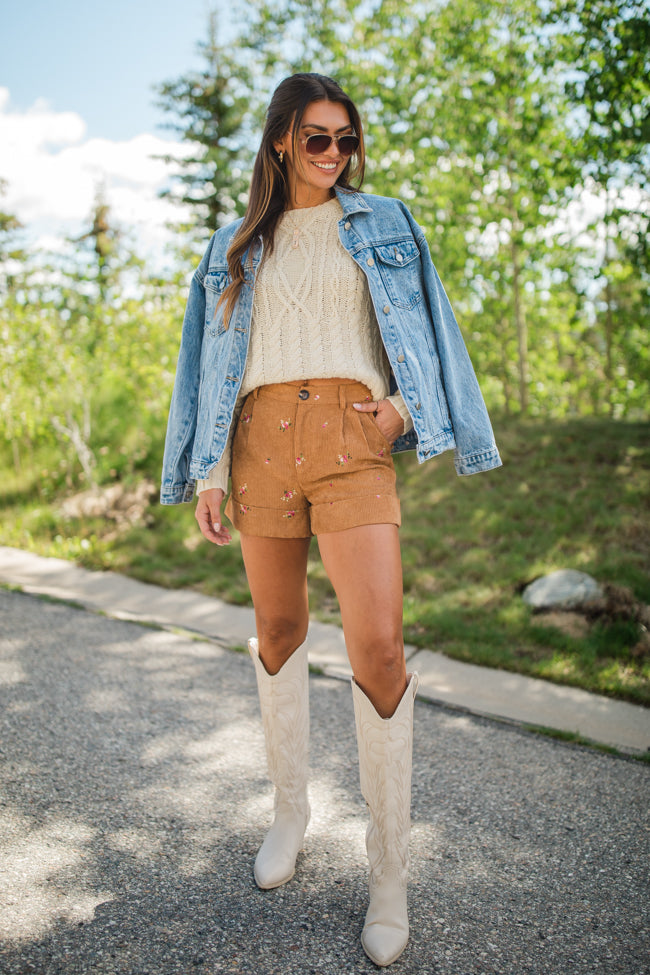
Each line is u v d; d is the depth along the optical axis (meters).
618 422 6.59
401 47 8.08
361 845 2.00
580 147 6.24
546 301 11.14
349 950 1.61
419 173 8.27
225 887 1.81
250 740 2.61
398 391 1.74
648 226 6.14
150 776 2.34
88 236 25.30
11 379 7.03
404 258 1.83
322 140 1.69
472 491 5.57
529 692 3.10
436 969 1.56
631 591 3.84
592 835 2.08
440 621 3.77
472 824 2.13
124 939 1.61
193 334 2.03
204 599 4.41
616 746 2.62
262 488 1.75
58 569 5.01
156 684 3.11
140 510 6.04
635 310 10.23
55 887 1.78
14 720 2.70
